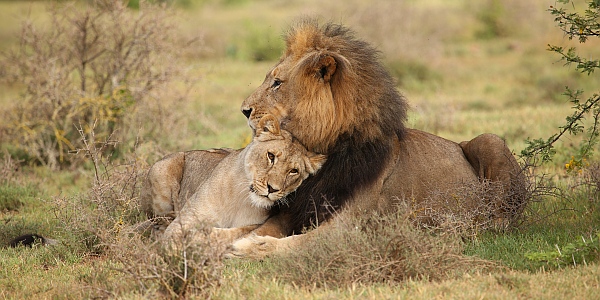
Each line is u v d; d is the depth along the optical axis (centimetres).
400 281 851
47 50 1883
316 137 995
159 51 1877
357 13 3372
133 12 1916
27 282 926
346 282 833
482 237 1043
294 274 855
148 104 1855
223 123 2311
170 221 1202
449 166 1127
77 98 1847
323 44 1034
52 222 1249
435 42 3584
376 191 1026
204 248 823
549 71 3036
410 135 1138
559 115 2083
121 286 830
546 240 1012
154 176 1202
